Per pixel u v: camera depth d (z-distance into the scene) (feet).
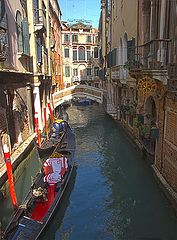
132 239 22.93
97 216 26.55
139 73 30.27
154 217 25.63
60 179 28.37
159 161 30.48
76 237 23.47
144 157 37.32
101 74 107.55
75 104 117.91
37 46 51.78
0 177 26.21
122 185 32.91
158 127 30.81
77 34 147.33
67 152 38.96
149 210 26.89
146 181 32.94
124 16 53.16
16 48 38.01
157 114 31.24
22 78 42.60
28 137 44.68
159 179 28.84
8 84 34.30
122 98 60.03
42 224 21.30
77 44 147.64
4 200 27.17
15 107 38.75
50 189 27.86
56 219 24.41
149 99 36.11
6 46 31.76
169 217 24.85
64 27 146.72
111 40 75.87
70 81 148.87
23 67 42.78
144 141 36.37
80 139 55.83
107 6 85.81
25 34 42.42
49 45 72.74
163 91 27.84
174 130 25.31
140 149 39.47
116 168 38.55
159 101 29.99
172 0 27.40
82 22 152.87
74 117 83.76
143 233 23.66
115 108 68.03
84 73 152.25
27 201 24.08
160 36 29.19
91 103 120.47
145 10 36.73
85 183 33.91
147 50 34.88
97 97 85.97
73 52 148.97
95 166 39.81
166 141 27.76
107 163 40.86
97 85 142.61
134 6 43.78
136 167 38.04
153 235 23.32
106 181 34.42
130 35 47.60
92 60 146.30
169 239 22.71
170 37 28.27
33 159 41.34
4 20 31.32
